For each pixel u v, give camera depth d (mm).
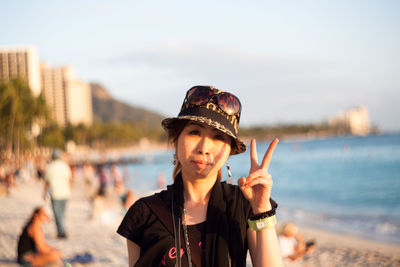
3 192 21797
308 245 8297
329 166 52312
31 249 6973
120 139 185500
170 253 1402
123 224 1503
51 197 9992
